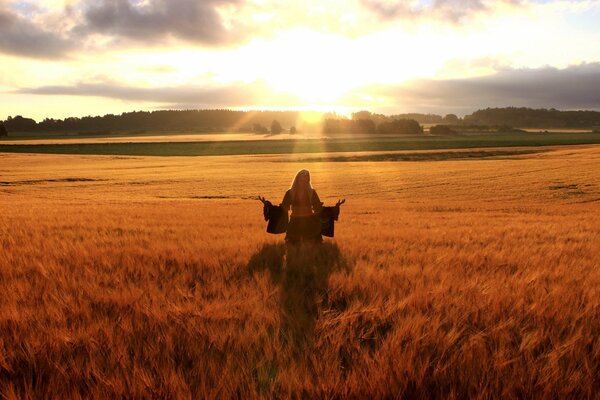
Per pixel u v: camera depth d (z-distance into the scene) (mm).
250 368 2582
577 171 65500
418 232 10312
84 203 32438
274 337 2939
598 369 2566
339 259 5945
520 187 52469
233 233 9438
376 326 3295
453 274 4969
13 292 3896
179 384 2309
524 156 96938
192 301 3824
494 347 2863
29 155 115875
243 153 128375
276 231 7582
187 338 2949
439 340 2855
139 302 3676
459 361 2590
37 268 4992
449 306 3631
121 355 2617
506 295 3916
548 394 2244
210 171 78312
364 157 104875
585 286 4348
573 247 7723
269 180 64938
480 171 69625
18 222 11492
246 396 2258
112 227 10516
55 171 78125
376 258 6020
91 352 2691
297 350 2803
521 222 15742
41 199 40625
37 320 3180
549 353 2676
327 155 111562
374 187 55969
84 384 2379
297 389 2305
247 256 6113
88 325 3141
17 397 2166
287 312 3596
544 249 7379
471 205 34062
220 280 4602
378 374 2387
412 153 110250
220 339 2926
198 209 23859
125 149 140625
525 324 3244
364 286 4324
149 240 7691
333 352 2752
